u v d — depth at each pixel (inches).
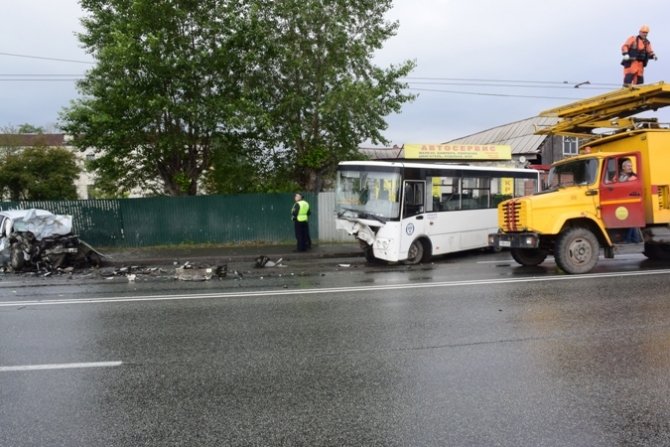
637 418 148.8
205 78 725.3
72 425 149.0
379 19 789.9
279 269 517.0
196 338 239.6
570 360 199.5
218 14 720.3
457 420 148.6
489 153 920.3
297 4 734.5
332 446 134.8
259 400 165.3
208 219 740.7
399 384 177.2
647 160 437.7
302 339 234.5
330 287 378.6
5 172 1266.0
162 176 787.4
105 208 721.0
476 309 290.2
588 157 434.0
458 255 626.8
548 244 452.8
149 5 667.4
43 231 549.3
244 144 779.4
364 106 738.8
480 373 186.7
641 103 461.4
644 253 510.0
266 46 734.5
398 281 403.2
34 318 291.1
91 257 569.3
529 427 143.6
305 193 752.3
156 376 189.0
